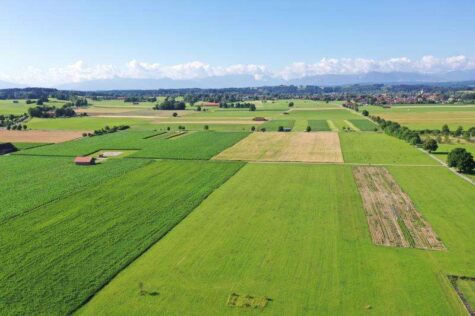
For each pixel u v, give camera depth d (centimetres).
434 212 5500
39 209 5778
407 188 6712
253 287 3581
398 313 3195
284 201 6053
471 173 7750
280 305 3306
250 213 5519
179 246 4469
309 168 8381
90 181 7375
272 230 4897
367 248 4366
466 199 6053
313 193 6462
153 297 3453
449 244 4459
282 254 4231
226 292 3512
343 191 6569
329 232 4822
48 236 4781
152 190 6744
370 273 3816
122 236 4756
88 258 4181
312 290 3525
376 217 5331
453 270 3869
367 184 7006
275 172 8019
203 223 5162
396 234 4753
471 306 3297
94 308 3300
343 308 3256
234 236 4728
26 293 3516
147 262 4097
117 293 3522
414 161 8981
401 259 4100
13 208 5825
